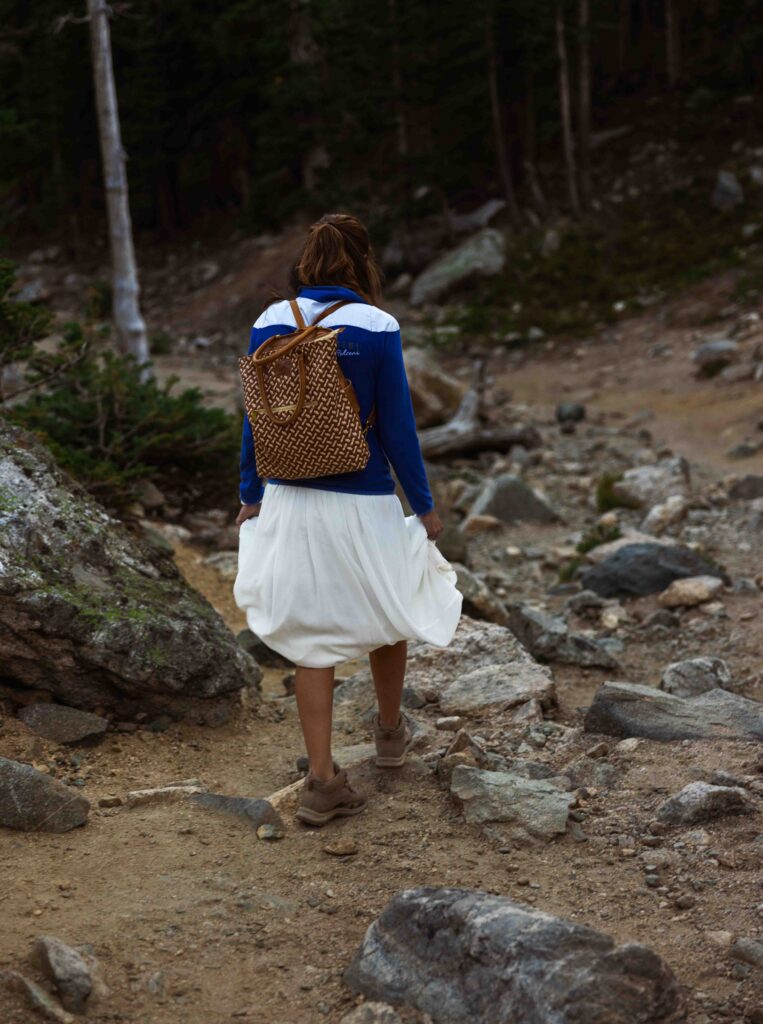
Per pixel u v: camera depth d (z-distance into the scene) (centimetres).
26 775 304
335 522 286
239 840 301
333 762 323
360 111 2894
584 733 388
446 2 2816
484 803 311
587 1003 205
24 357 673
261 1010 223
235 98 3516
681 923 254
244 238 3475
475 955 221
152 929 250
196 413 809
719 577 657
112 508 693
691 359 1800
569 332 2278
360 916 259
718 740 367
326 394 273
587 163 2822
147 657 373
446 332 2417
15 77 3694
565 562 822
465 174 2875
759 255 2352
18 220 4122
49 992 220
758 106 3069
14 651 360
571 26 2839
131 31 3500
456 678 439
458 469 1262
